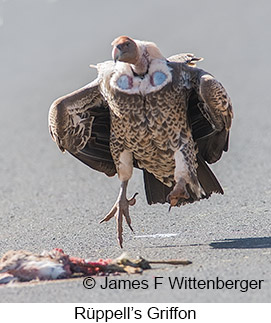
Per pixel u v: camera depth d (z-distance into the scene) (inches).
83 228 1046.4
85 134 935.7
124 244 925.2
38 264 762.8
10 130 1989.4
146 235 968.3
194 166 906.7
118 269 772.6
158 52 881.5
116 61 860.6
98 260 811.4
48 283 743.7
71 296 704.4
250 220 1008.9
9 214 1189.1
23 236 1021.8
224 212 1071.6
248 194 1192.8
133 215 1090.7
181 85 877.8
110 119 923.4
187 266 779.4
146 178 972.6
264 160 1460.4
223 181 1307.8
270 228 950.4
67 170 1530.5
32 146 1796.3
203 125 922.7
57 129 913.5
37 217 1152.2
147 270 773.3
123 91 866.1
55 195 1318.9
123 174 920.3
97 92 909.2
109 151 959.0
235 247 853.8
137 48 863.7
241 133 1726.1
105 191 1322.6
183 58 925.2
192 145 905.5
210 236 930.1
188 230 978.1
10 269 767.1
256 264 765.3
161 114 875.4
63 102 901.8
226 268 757.3
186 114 895.1
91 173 1487.5
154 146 898.1
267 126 1781.5
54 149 1759.4
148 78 868.6
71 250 914.1
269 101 2074.3
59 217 1139.9
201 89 862.5
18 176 1503.4
